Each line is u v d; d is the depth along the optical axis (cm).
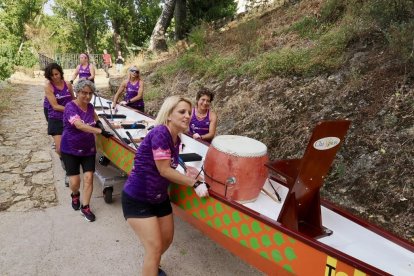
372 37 654
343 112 563
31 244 366
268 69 751
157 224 278
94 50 3938
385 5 631
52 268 330
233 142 333
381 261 266
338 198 451
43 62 2464
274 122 634
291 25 932
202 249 373
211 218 304
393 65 571
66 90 508
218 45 1122
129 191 275
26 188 500
